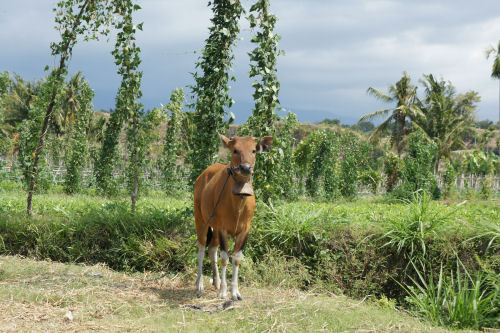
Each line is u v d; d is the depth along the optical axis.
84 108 17.33
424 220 6.66
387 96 34.41
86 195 15.99
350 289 6.54
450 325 5.06
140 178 16.17
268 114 7.63
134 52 7.97
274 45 7.55
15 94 44.84
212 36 7.57
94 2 7.80
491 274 5.70
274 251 7.03
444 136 35.56
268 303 5.21
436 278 6.31
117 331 4.23
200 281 5.89
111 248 7.39
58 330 4.20
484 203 12.57
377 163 28.06
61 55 8.25
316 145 19.47
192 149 7.92
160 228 7.54
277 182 7.83
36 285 5.64
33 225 7.85
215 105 7.59
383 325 4.57
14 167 8.65
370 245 6.73
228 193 5.12
